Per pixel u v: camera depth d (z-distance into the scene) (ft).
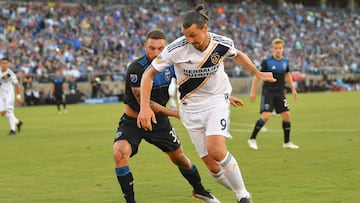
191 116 44.65
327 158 74.59
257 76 45.62
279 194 52.70
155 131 47.85
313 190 54.24
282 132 109.91
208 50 42.63
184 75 43.78
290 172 64.44
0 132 121.49
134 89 46.39
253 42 336.90
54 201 51.98
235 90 276.00
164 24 316.40
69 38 269.23
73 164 73.87
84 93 239.71
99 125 133.80
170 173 65.26
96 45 273.95
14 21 265.34
